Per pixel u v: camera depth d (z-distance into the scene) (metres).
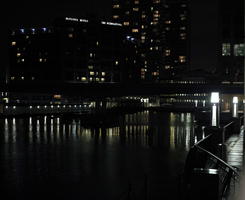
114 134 90.25
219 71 175.00
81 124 114.00
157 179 39.66
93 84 105.44
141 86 103.25
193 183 12.12
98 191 36.78
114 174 45.16
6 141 76.31
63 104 190.50
